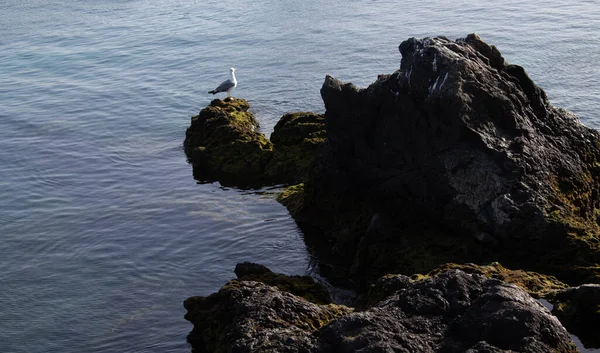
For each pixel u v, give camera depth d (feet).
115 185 104.47
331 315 60.13
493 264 69.10
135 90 143.84
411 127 78.95
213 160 108.37
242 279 70.95
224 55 159.94
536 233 72.33
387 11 183.62
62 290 79.20
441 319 52.70
